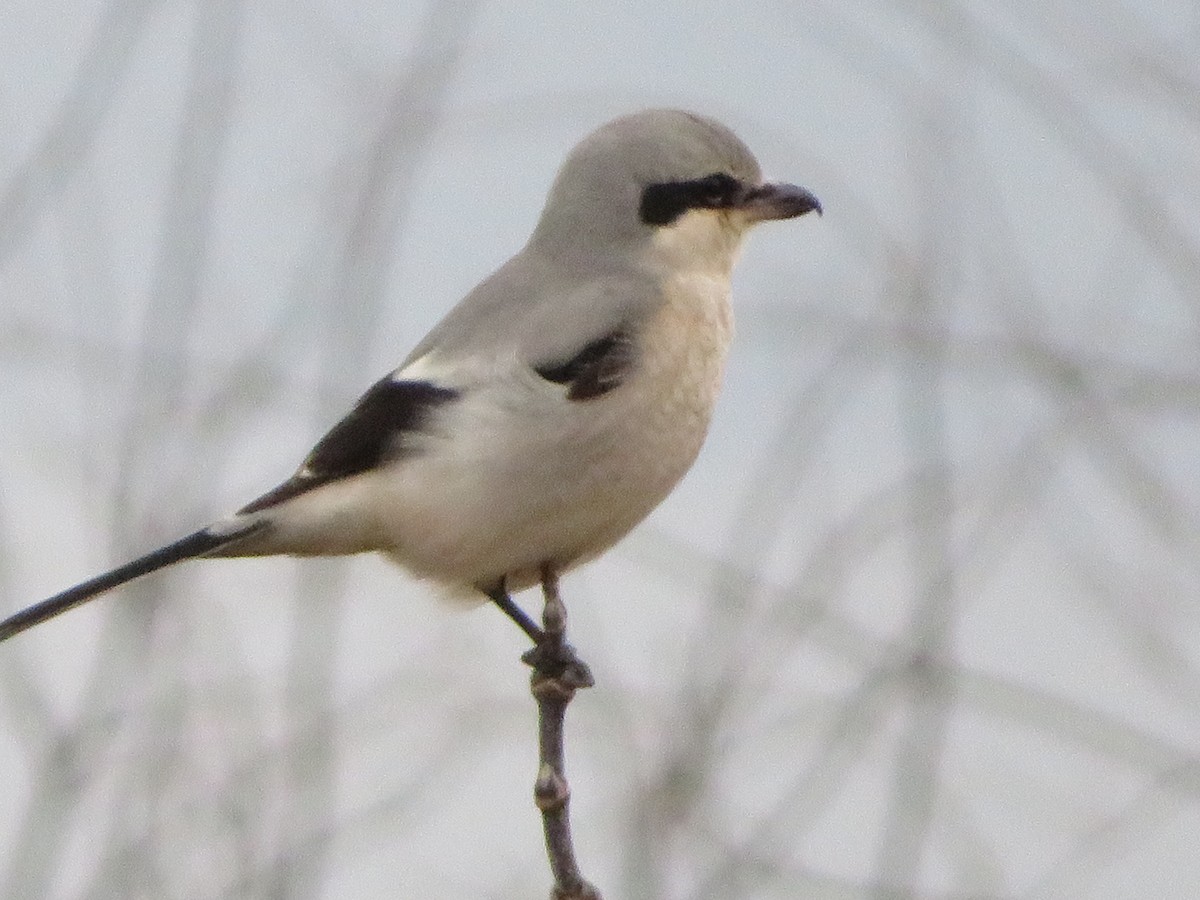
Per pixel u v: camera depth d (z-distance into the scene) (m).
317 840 6.27
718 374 7.68
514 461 7.14
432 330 7.66
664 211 7.92
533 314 7.41
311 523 7.16
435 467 7.20
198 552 6.95
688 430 7.51
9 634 6.62
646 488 7.41
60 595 6.74
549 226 7.99
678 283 7.64
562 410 7.15
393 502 7.24
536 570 7.68
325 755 6.46
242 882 6.11
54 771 6.33
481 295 7.68
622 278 7.60
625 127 8.08
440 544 7.34
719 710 6.38
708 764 6.26
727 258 8.07
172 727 6.46
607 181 7.96
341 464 7.26
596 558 7.72
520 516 7.23
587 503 7.27
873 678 6.39
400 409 7.28
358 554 7.61
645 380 7.27
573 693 5.85
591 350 7.20
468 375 7.29
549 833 5.39
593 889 5.34
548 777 5.42
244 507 7.15
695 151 7.98
